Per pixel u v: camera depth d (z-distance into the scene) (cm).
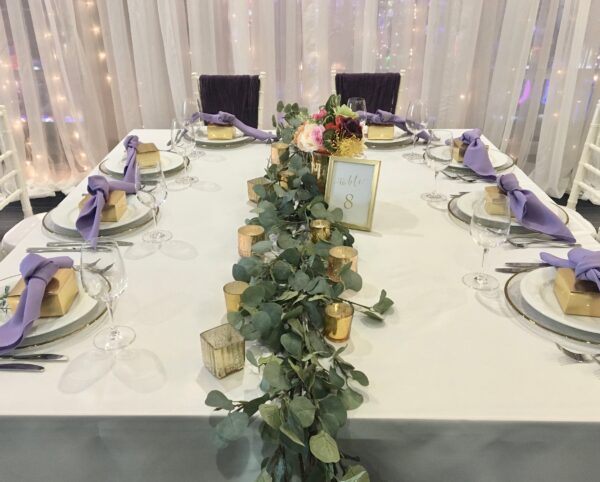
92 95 338
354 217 134
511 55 316
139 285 109
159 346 91
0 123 192
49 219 138
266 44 325
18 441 79
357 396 77
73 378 83
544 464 80
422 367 86
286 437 69
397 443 79
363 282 111
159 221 140
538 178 342
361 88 259
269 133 216
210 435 79
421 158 192
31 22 314
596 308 94
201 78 251
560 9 303
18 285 97
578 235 134
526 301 100
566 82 310
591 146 188
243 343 84
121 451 81
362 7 315
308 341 81
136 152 172
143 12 315
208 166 183
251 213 145
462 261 120
